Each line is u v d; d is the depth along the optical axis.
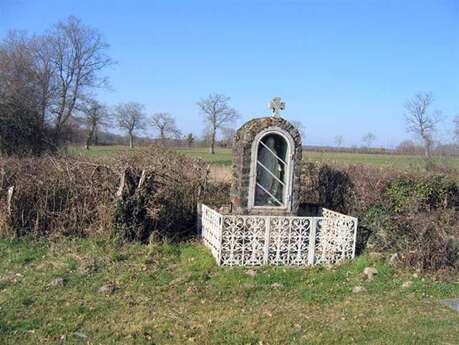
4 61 30.97
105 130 43.28
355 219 10.80
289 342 6.42
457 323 7.32
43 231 11.10
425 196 15.24
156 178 12.27
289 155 11.71
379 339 6.61
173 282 8.71
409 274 9.78
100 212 11.22
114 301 7.63
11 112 27.69
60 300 7.51
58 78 37.97
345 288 8.95
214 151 49.28
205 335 6.51
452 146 33.50
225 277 9.18
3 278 8.36
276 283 9.03
